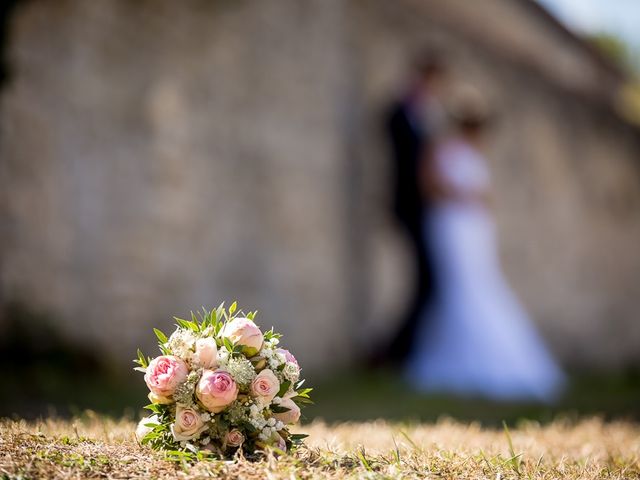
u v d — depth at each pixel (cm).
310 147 947
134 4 740
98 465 211
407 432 342
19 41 645
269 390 226
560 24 1342
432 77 922
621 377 1334
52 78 670
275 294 875
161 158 749
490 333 830
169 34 771
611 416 523
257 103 870
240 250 832
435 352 840
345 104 1026
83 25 696
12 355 608
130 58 733
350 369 978
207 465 211
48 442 236
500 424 455
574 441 332
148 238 731
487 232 867
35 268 641
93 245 689
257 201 860
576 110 1524
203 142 796
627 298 1617
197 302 775
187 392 222
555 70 1467
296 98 930
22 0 640
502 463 244
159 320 734
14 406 444
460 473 229
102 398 523
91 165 693
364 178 1050
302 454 234
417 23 1165
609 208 1592
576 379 1120
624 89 1686
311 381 814
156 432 228
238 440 224
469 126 884
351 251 1021
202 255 785
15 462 208
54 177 664
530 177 1352
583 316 1459
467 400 675
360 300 1027
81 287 675
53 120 668
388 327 1053
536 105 1398
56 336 641
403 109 904
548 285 1368
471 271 849
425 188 868
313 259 938
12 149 636
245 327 229
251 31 868
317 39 971
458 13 1225
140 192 729
